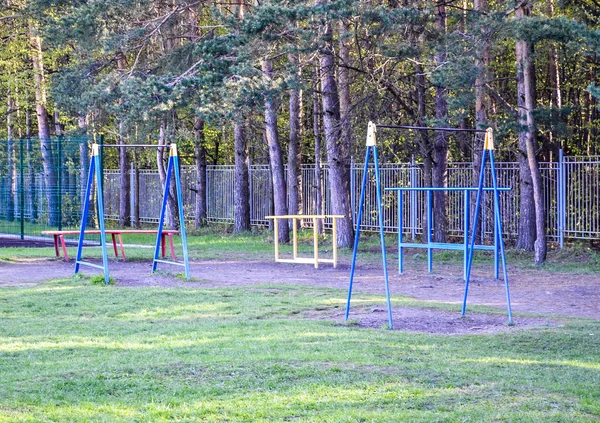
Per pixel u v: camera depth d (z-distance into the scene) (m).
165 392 7.00
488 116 26.62
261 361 8.05
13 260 20.50
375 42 21.95
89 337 9.95
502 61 30.09
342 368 7.74
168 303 12.96
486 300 13.91
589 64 28.38
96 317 11.71
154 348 9.08
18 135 43.78
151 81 21.86
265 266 20.06
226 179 34.62
